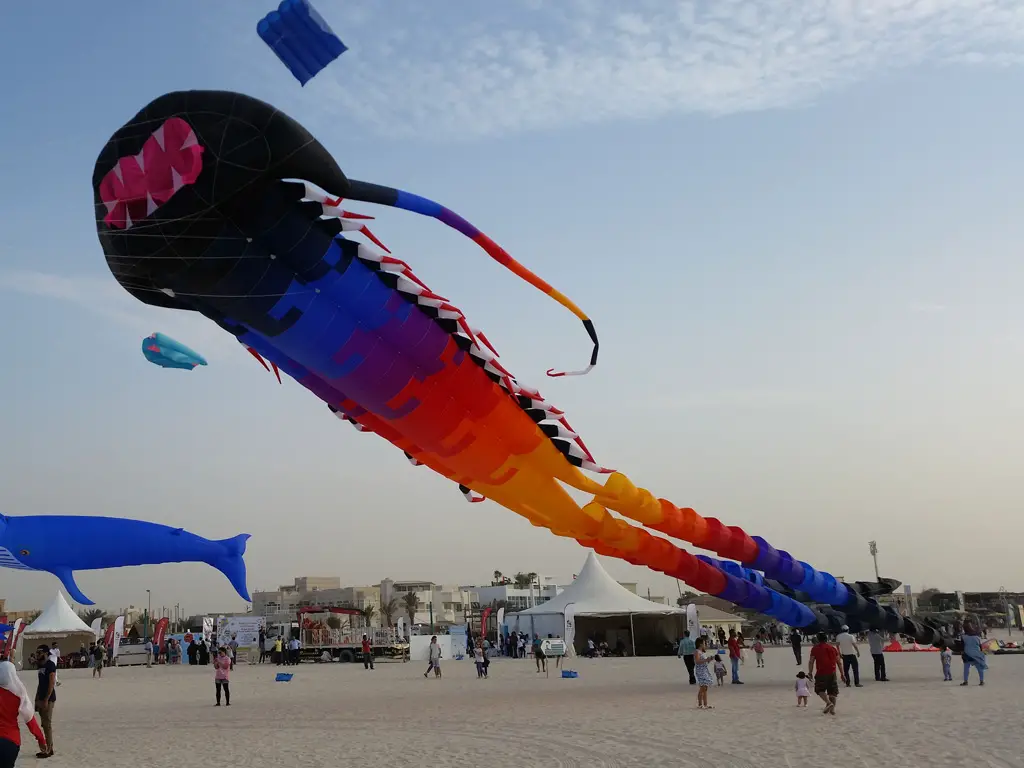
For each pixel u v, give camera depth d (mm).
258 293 12117
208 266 11672
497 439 15961
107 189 11320
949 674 22688
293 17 10250
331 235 12430
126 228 11383
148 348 14586
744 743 13141
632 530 20406
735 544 21078
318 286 12492
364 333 13273
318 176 11344
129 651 52719
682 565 21656
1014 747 12062
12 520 17172
